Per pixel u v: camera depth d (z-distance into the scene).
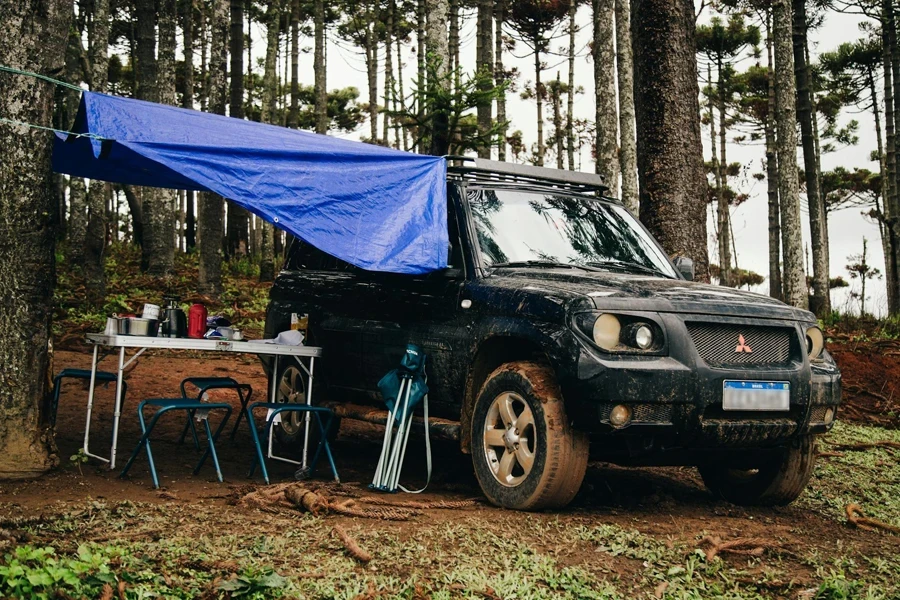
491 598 3.71
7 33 5.34
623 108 18.83
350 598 3.58
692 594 3.95
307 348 6.27
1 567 3.28
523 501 5.25
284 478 6.15
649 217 8.55
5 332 5.39
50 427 5.65
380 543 4.40
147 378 10.36
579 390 4.98
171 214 20.11
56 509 4.73
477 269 5.90
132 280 19.45
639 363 5.02
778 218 27.88
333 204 5.83
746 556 4.71
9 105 5.36
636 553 4.52
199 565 3.88
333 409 6.77
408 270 5.86
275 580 3.62
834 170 47.66
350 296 6.85
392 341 6.34
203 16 33.06
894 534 5.55
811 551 4.89
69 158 7.05
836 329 17.75
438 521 4.98
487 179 6.72
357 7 37.56
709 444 5.25
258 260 29.73
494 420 5.55
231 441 7.52
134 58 30.69
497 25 28.03
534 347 5.60
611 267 6.32
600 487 6.37
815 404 5.57
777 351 5.54
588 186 7.12
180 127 5.66
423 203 6.09
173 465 6.30
